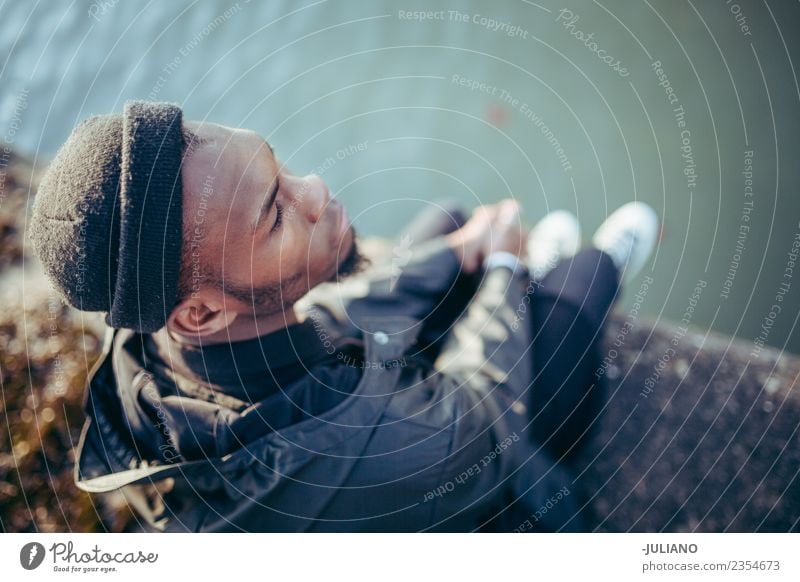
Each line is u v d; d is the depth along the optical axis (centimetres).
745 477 83
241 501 64
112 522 77
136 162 49
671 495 83
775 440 85
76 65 99
